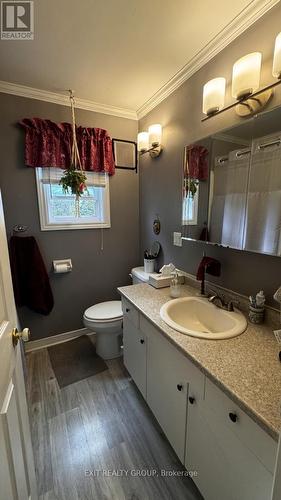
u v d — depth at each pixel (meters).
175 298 1.55
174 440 1.21
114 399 1.67
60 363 2.06
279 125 1.07
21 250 2.05
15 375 0.87
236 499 0.82
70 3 1.12
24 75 1.70
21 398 0.94
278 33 1.06
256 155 1.18
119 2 1.12
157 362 1.31
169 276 1.82
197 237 1.62
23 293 2.12
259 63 1.08
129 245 2.58
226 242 1.39
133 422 1.50
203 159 1.53
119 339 2.13
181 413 1.11
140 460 1.27
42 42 1.36
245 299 1.32
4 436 0.68
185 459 1.12
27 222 2.07
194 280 1.73
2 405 0.69
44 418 1.52
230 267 1.43
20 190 2.00
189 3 1.13
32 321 2.24
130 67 1.62
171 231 2.01
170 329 1.16
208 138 1.47
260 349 0.99
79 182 1.99
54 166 2.02
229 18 1.21
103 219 2.40
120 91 1.94
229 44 1.31
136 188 2.51
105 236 2.44
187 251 1.82
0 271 0.79
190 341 1.06
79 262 2.36
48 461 1.26
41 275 2.12
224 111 1.32
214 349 1.00
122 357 2.14
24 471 0.86
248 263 1.31
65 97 2.01
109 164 2.27
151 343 1.35
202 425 0.97
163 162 2.03
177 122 1.80
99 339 2.13
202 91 1.53
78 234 2.31
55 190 2.17
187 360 1.02
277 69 0.97
